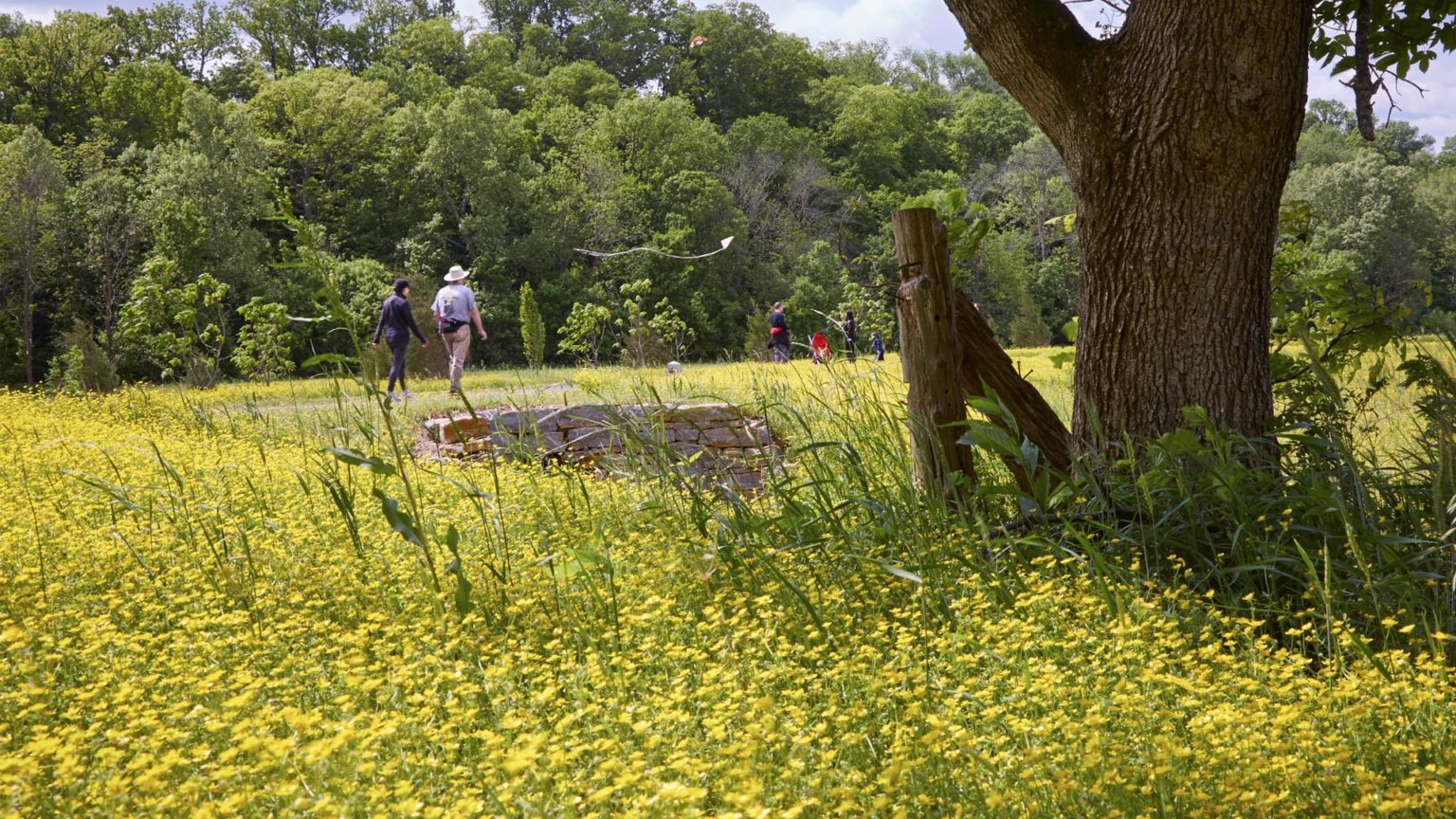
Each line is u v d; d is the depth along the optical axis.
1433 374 5.19
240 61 92.50
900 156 97.00
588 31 116.69
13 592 3.77
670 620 3.52
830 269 71.75
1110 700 2.66
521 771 2.21
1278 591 4.10
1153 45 4.97
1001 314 74.56
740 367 10.82
